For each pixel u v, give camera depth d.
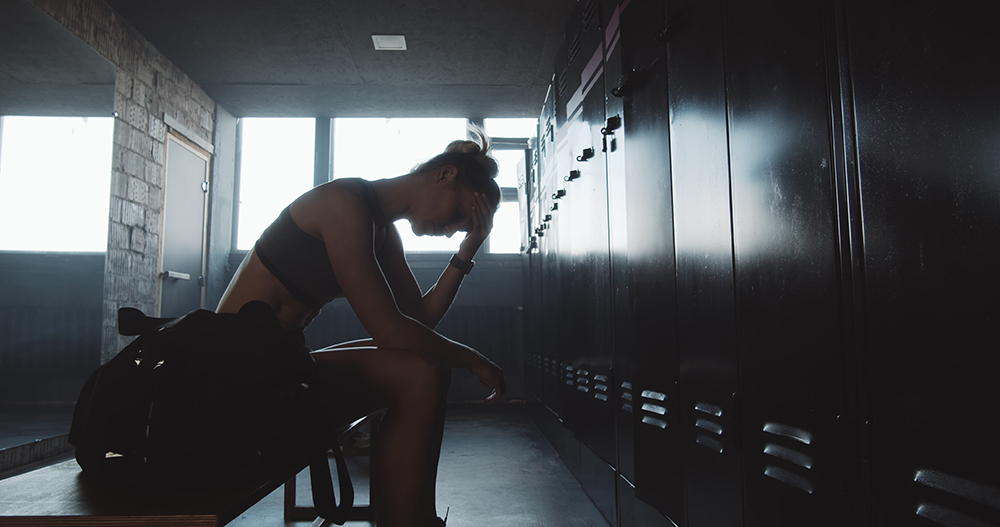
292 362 0.73
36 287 4.16
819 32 0.84
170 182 4.77
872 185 0.73
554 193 3.28
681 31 1.38
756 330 1.04
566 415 2.93
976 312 0.57
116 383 0.70
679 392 1.41
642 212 1.66
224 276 5.76
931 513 0.63
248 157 6.07
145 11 4.01
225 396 0.67
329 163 6.04
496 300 6.04
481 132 1.26
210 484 0.67
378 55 4.67
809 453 0.87
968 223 0.57
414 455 0.96
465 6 3.96
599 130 2.18
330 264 0.99
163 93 4.63
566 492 2.53
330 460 3.20
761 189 1.02
